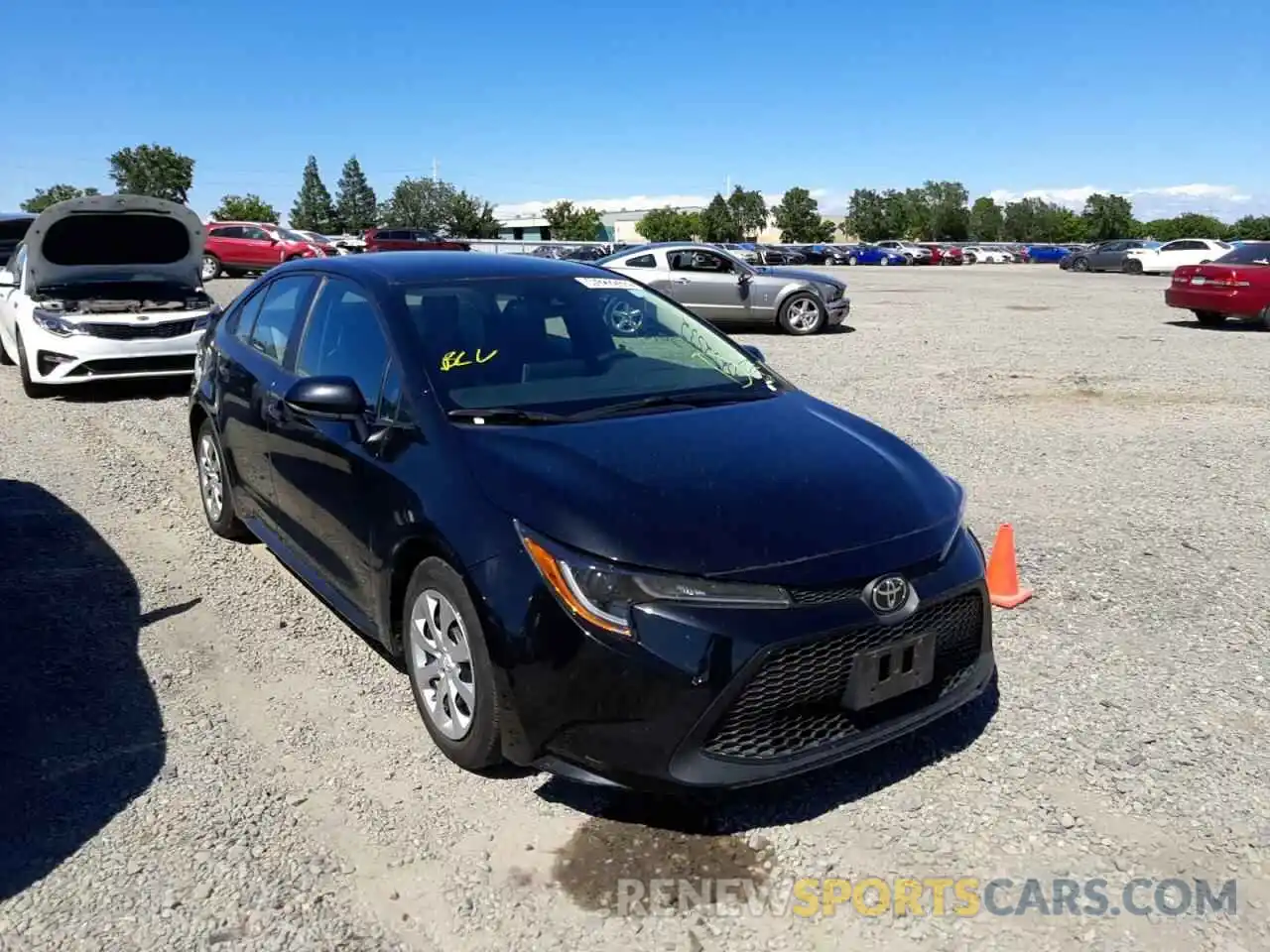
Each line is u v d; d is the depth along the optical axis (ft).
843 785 11.13
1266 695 13.07
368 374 13.29
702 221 310.65
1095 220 335.47
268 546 16.55
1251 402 32.17
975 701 12.92
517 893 9.42
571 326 14.23
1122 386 35.09
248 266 100.12
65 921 9.01
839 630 9.86
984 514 20.38
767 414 13.06
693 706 9.46
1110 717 12.53
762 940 8.88
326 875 9.66
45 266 32.42
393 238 133.18
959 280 116.67
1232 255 54.24
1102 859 9.93
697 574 9.67
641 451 11.34
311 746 11.93
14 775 11.23
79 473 23.22
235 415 16.70
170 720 12.48
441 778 11.27
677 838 10.24
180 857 9.89
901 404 31.86
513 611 10.00
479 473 10.98
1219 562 17.69
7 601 15.92
